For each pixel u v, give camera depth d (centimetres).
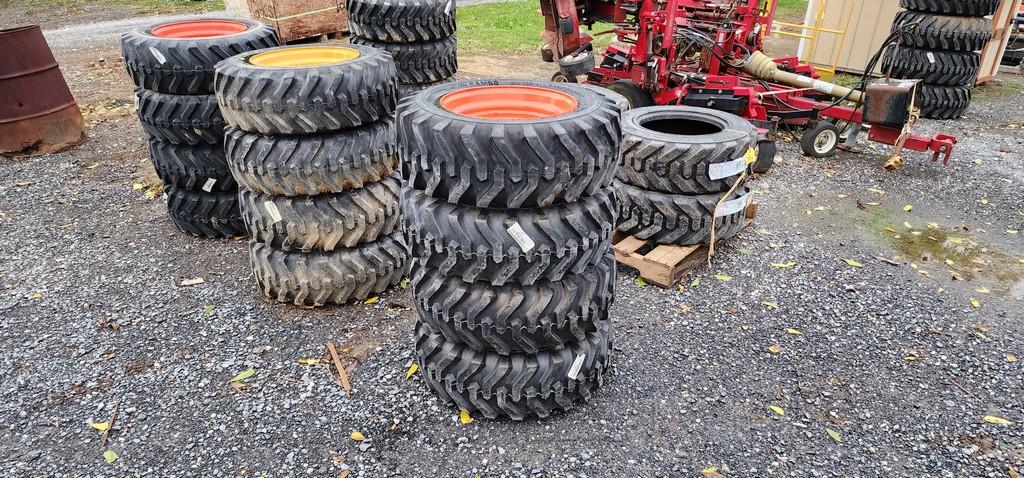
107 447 263
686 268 400
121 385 300
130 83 821
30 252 421
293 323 350
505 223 229
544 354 263
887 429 277
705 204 387
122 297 372
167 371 309
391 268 374
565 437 269
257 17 931
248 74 312
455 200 232
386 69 349
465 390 267
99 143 622
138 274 398
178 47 384
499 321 244
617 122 242
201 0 1423
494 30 1193
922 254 429
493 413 271
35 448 263
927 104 719
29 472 251
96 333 338
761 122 552
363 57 348
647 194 397
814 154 601
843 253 430
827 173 569
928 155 613
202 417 280
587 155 229
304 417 280
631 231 414
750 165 401
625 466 254
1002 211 494
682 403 291
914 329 348
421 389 298
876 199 515
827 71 890
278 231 342
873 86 549
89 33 1106
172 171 420
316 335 339
